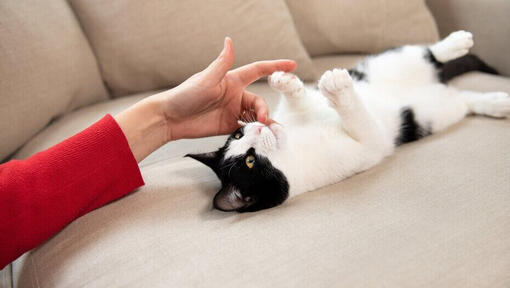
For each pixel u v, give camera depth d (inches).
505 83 51.8
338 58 63.7
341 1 59.8
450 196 33.2
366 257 28.0
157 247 30.5
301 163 38.6
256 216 34.0
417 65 47.8
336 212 32.7
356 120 38.5
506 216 30.7
